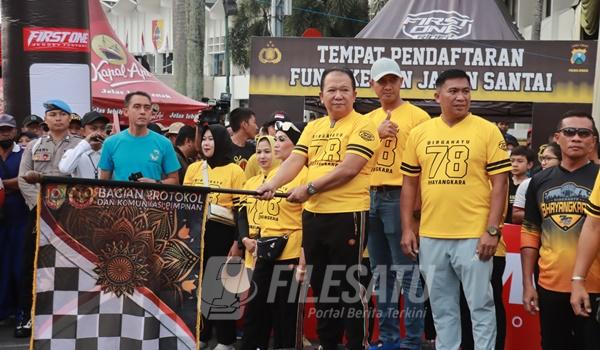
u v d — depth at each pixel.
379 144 8.07
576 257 7.11
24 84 13.93
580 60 16.16
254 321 9.38
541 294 7.68
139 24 72.88
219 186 9.88
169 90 22.98
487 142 8.03
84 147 10.72
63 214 7.58
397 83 9.71
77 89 14.05
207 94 63.16
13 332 11.42
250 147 12.46
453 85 8.07
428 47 16.36
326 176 7.84
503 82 16.36
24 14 13.84
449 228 8.07
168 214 7.75
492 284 8.67
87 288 7.63
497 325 8.74
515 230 9.59
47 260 7.55
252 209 9.74
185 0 30.64
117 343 7.69
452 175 8.04
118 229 7.67
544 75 16.27
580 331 7.48
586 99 16.23
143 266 7.70
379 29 18.41
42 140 11.11
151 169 9.92
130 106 9.91
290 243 9.31
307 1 49.56
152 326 7.70
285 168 8.28
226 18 40.19
